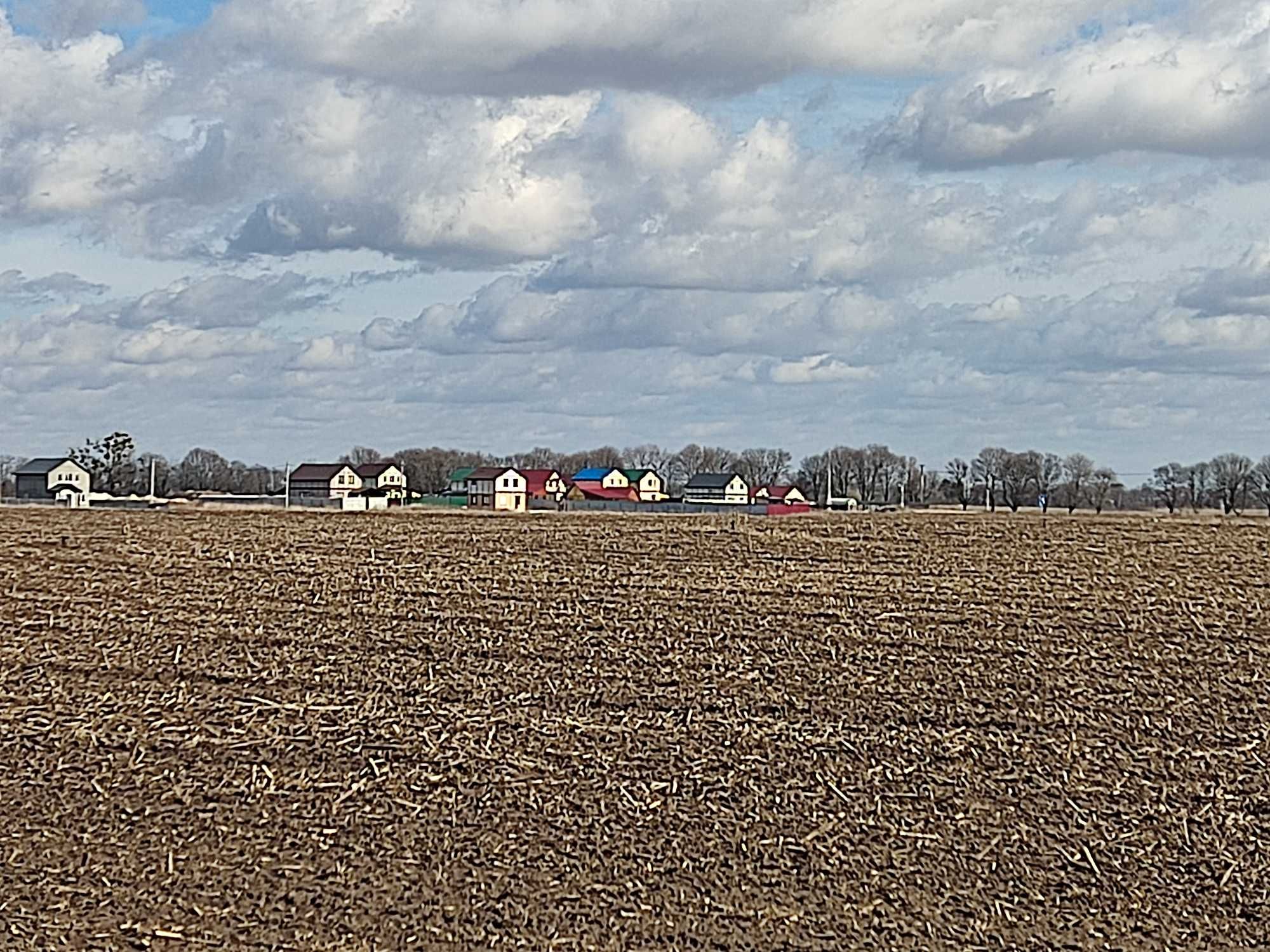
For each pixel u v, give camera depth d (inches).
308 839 786.8
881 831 799.7
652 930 679.1
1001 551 1711.4
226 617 1311.5
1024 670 1115.3
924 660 1144.8
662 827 802.8
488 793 852.6
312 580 1496.1
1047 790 861.2
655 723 985.5
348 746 938.7
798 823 810.2
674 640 1213.1
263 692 1065.5
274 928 681.6
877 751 928.3
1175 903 718.5
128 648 1196.5
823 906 706.8
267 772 890.7
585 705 1027.3
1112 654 1161.4
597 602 1370.6
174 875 741.3
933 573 1539.1
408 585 1465.3
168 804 839.1
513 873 741.9
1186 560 1626.5
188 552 1697.8
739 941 669.3
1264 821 818.8
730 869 748.0
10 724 990.4
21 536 1843.0
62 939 670.5
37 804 838.5
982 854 770.8
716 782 871.7
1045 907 711.7
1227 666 1122.7
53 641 1221.1
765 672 1110.4
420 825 805.2
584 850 770.8
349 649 1191.6
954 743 943.7
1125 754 923.4
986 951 665.6
